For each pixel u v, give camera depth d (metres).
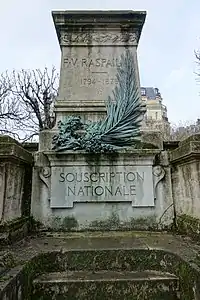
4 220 4.49
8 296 2.65
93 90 6.54
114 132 5.84
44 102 18.77
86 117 6.31
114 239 4.78
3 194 4.57
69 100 6.44
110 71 6.69
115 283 3.51
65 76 6.63
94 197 5.56
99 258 3.98
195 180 4.87
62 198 5.55
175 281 3.53
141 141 6.00
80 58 6.78
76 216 5.53
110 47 6.87
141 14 6.90
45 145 5.93
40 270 3.71
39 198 5.61
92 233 5.30
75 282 3.50
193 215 4.96
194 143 4.70
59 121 6.15
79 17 6.85
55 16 6.84
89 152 5.61
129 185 5.64
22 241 4.64
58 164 5.67
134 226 5.52
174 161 5.62
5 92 19.05
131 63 6.64
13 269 3.12
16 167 5.09
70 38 6.88
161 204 5.65
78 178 5.63
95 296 3.47
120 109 6.05
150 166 5.75
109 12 6.87
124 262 3.97
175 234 5.18
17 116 19.06
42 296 3.44
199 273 2.95
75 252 3.99
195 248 4.04
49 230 5.45
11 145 4.56
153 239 4.75
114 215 5.56
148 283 3.52
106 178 5.65
